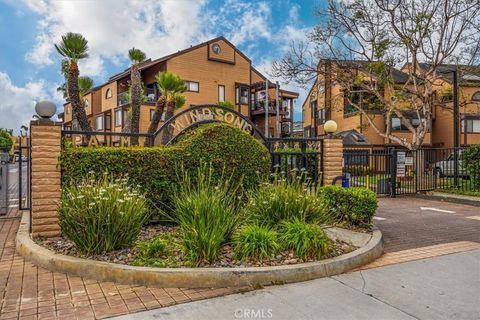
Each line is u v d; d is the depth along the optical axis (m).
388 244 5.68
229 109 7.49
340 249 4.84
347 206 6.10
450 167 13.48
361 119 23.83
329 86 20.72
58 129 5.62
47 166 5.52
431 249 5.38
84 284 3.93
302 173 7.00
